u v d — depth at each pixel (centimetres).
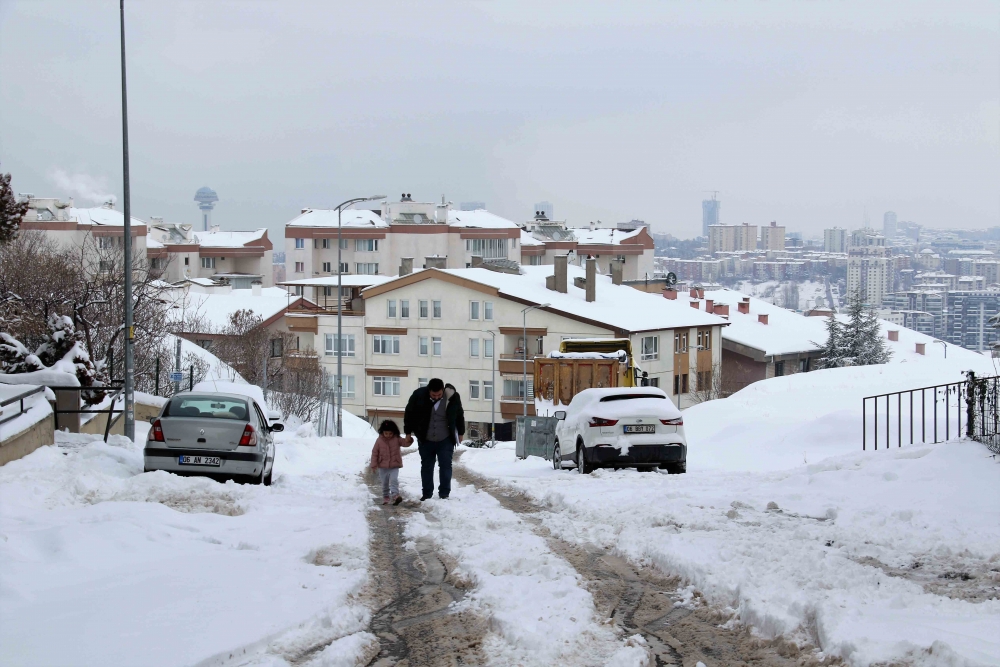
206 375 5097
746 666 643
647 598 818
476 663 655
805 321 10631
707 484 1568
